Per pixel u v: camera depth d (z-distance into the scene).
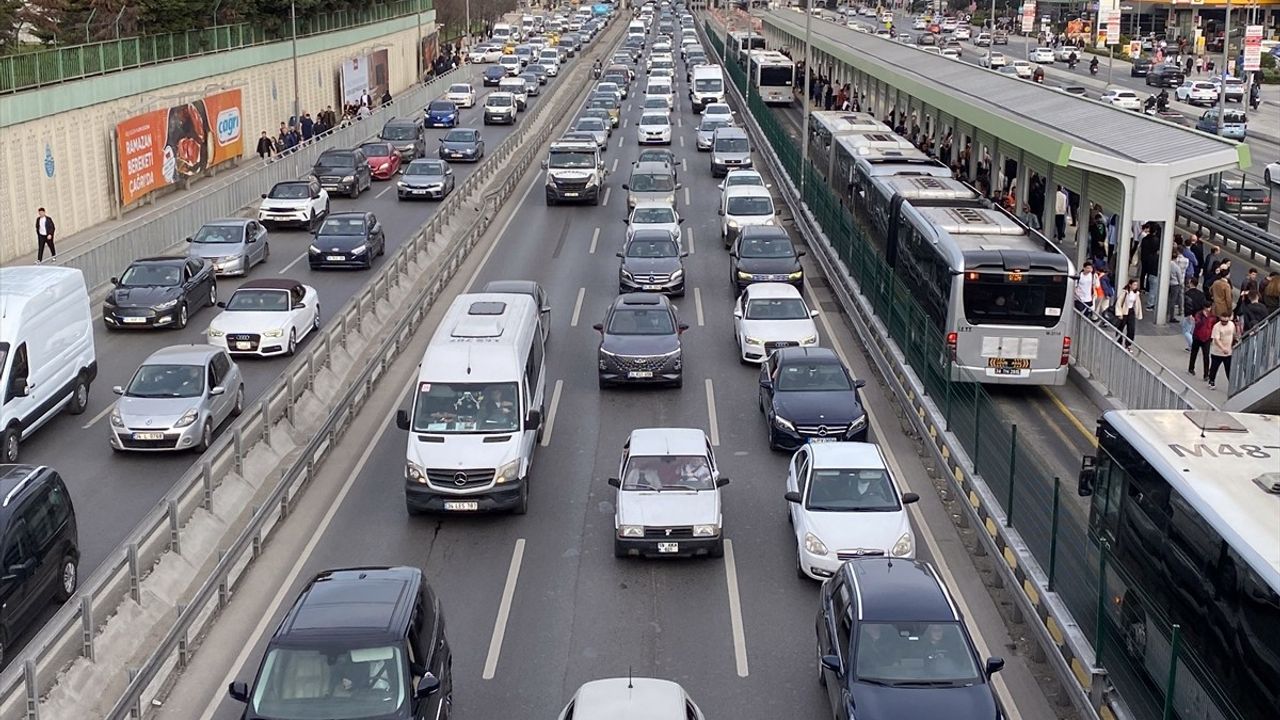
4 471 17.42
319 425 25.50
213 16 63.09
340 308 34.69
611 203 50.84
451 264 38.47
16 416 22.95
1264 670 11.84
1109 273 32.31
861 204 39.53
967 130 47.94
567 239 44.00
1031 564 17.30
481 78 105.69
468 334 22.94
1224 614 12.73
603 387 28.14
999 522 18.45
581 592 18.48
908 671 13.89
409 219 47.88
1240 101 76.69
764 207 42.97
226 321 29.91
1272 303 26.67
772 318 29.98
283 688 12.94
